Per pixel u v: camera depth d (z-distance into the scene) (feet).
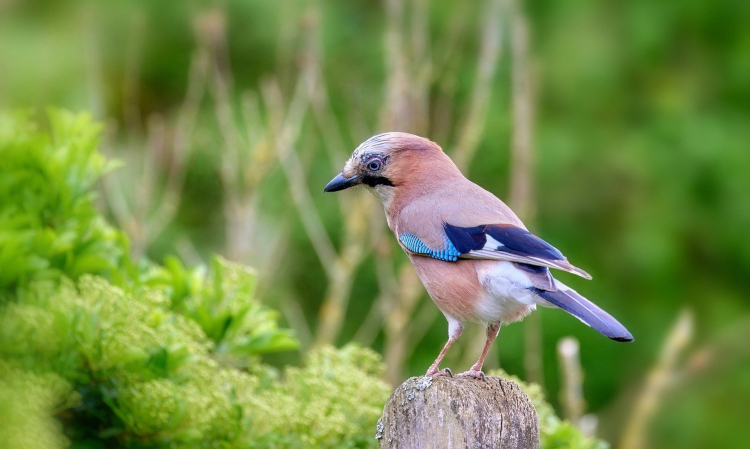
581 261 44.60
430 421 17.25
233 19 43.98
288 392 23.71
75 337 19.40
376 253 37.06
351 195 36.50
